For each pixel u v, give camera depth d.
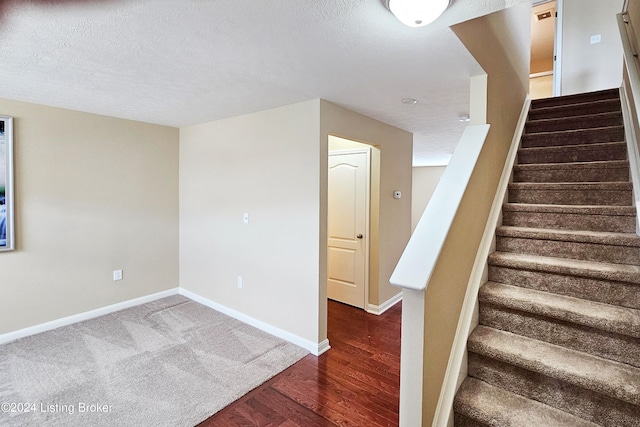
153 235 3.97
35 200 3.03
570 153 2.56
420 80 2.27
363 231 3.92
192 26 1.54
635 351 1.38
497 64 2.34
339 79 2.26
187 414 2.02
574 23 4.25
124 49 1.80
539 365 1.41
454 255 1.58
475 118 2.17
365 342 3.07
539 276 1.80
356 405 2.14
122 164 3.64
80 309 3.38
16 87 2.50
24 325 3.01
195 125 3.94
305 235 2.87
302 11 1.41
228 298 3.62
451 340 1.57
